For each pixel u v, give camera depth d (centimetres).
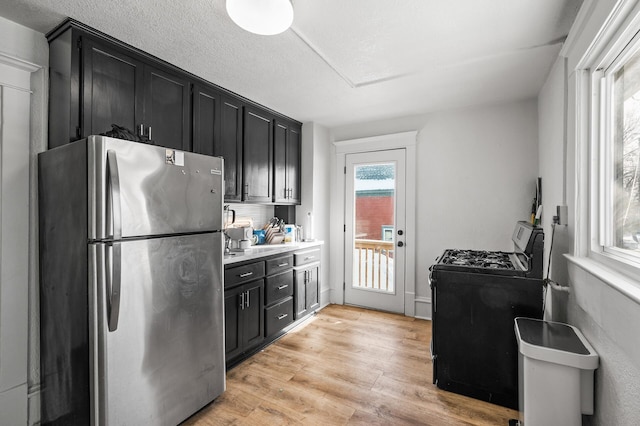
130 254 146
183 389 172
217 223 194
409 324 324
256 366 239
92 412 138
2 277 166
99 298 138
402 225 354
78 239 146
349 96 288
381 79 250
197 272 180
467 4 157
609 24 122
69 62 171
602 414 126
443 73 239
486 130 312
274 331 284
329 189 402
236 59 215
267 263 278
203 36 186
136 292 149
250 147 297
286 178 349
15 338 170
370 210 375
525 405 141
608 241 144
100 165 138
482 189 314
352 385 212
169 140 221
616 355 114
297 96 288
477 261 222
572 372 132
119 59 192
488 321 194
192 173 178
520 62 219
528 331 155
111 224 140
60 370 158
